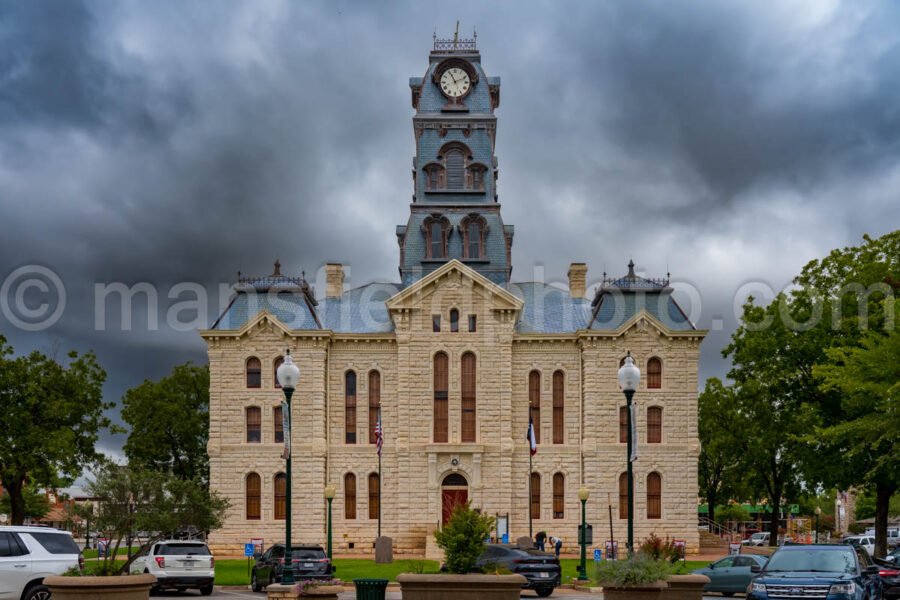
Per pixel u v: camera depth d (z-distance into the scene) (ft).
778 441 248.52
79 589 104.27
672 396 273.75
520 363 279.08
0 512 396.98
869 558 124.36
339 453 275.80
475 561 112.57
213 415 274.16
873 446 197.06
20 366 253.44
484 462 272.92
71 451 249.75
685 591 118.42
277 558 171.12
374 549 259.19
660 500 271.49
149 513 170.19
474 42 309.42
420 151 303.07
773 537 296.92
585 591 177.47
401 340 276.21
